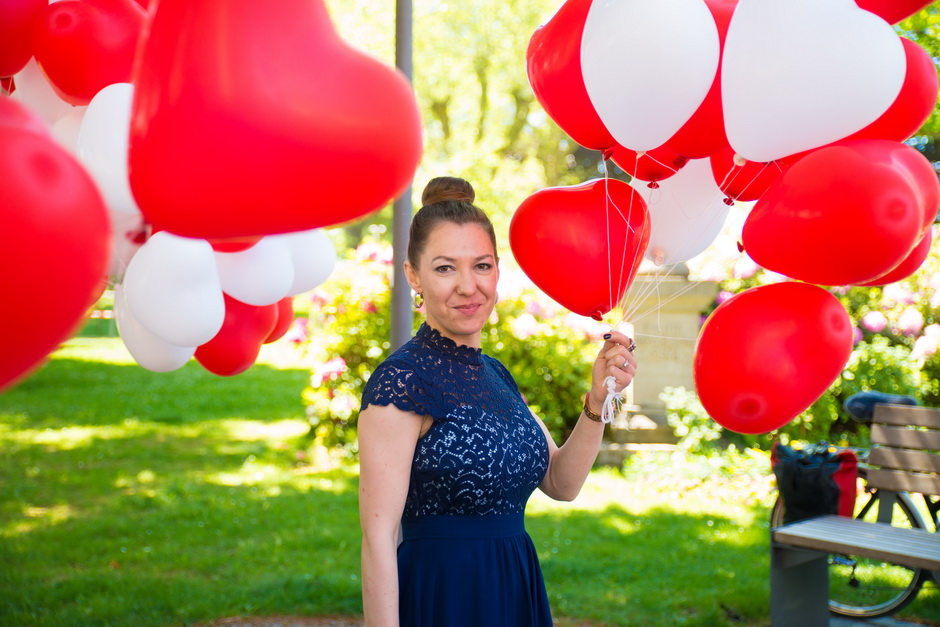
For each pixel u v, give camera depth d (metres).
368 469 1.73
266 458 7.34
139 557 4.77
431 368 1.80
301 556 4.80
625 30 1.67
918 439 3.92
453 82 17.56
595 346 7.27
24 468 7.00
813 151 1.72
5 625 3.78
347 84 1.10
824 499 3.81
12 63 1.90
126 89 1.79
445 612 1.78
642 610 4.02
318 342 7.20
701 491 5.96
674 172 2.05
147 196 1.10
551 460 2.15
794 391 1.84
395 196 1.20
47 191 0.90
